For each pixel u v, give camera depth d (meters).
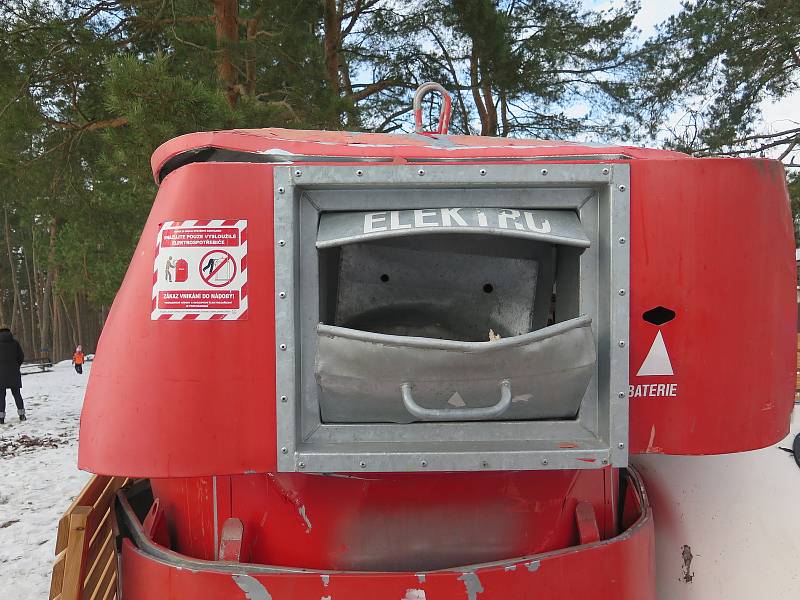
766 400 1.50
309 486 1.63
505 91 13.73
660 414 1.49
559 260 1.63
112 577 2.24
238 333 1.46
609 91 16.42
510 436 1.49
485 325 1.63
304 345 1.50
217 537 1.65
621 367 1.44
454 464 1.42
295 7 10.40
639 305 1.47
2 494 6.00
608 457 1.44
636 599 1.59
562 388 1.44
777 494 1.91
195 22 10.22
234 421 1.46
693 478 1.94
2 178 10.37
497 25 12.41
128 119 6.36
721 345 1.47
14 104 8.95
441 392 1.41
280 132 1.78
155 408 1.47
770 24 13.90
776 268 1.51
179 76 6.60
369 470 1.43
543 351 1.39
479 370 1.39
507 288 1.62
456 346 1.36
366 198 1.49
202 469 1.45
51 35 9.01
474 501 1.64
